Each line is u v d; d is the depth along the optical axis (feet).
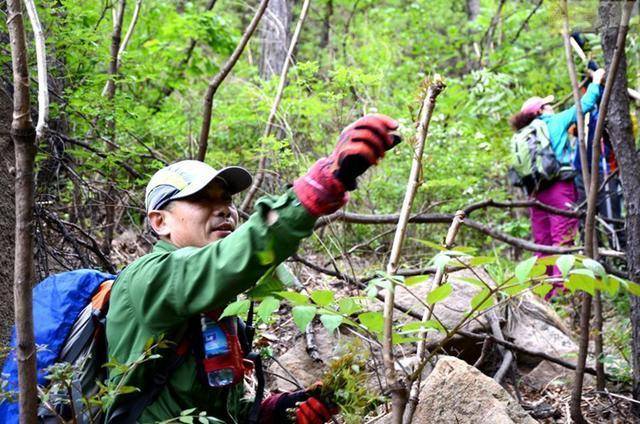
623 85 13.09
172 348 7.29
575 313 19.12
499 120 27.32
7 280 10.56
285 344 14.28
